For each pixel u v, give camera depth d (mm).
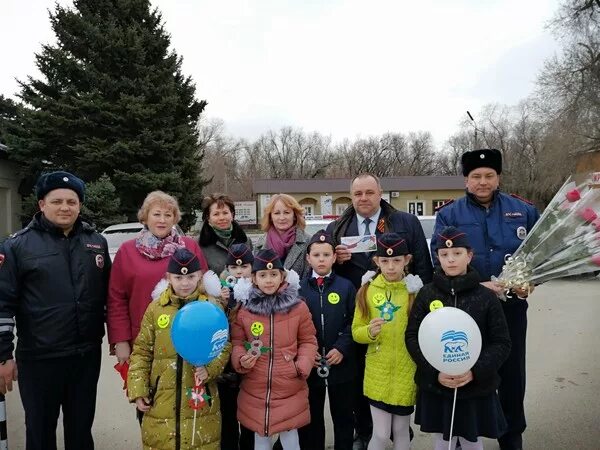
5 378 2746
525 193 36906
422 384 2768
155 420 2715
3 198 19500
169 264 2844
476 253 3240
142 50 19984
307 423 2953
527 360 5414
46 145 19125
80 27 19781
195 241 3469
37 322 2820
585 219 2879
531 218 3336
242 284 3051
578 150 23938
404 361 2947
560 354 5621
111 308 3104
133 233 9789
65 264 2910
